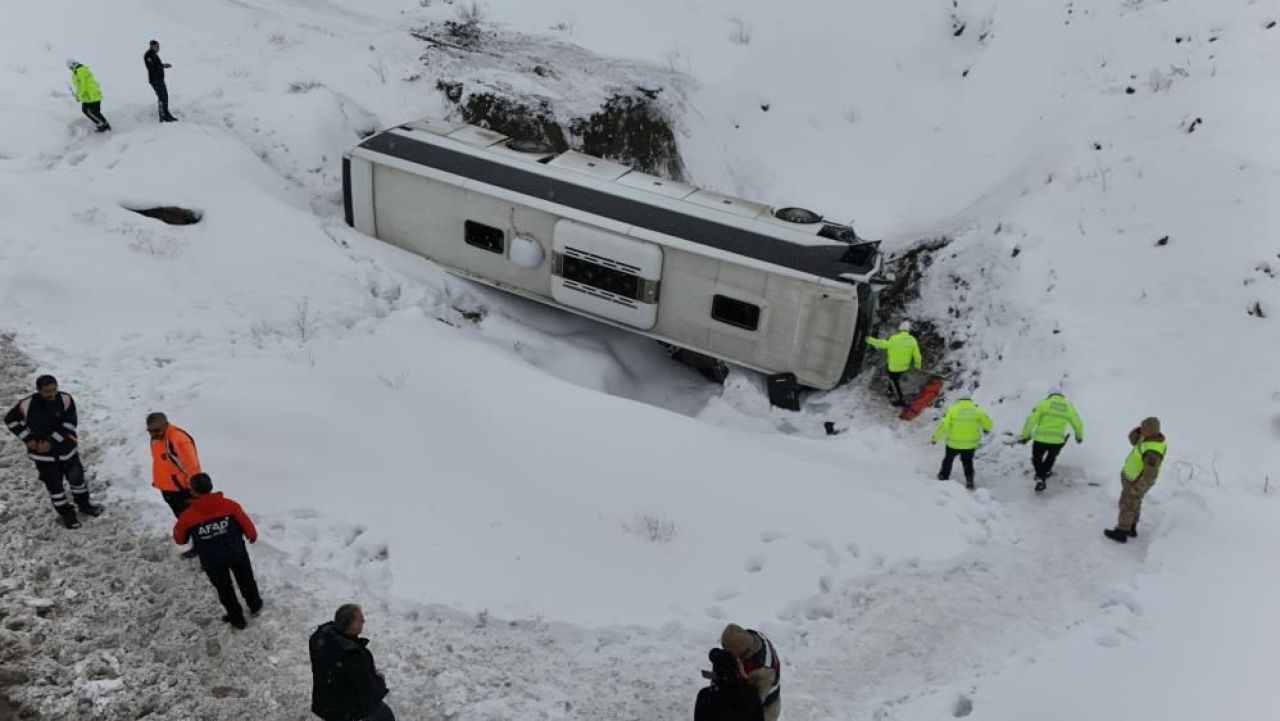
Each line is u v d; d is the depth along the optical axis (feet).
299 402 40.86
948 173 70.64
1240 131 52.65
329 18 77.36
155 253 50.70
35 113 58.75
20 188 51.44
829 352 52.60
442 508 36.81
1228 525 36.76
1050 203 55.88
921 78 75.92
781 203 73.77
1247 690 28.48
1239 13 61.05
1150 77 60.85
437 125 63.31
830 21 79.61
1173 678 29.17
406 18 78.95
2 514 33.32
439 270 59.98
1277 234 47.34
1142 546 37.52
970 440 42.01
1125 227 51.98
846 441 49.29
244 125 63.05
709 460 42.73
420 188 58.90
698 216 54.70
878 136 74.90
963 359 53.52
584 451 41.98
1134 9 66.95
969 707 28.66
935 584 36.04
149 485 35.45
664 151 75.00
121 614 30.22
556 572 34.32
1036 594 35.50
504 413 44.04
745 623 32.81
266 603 31.30
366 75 71.10
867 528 38.75
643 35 80.12
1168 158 53.78
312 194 62.23
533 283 58.65
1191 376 44.88
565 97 72.64
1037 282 52.21
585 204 55.62
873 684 30.55
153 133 58.75
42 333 43.39
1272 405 42.52
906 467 46.29
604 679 30.04
